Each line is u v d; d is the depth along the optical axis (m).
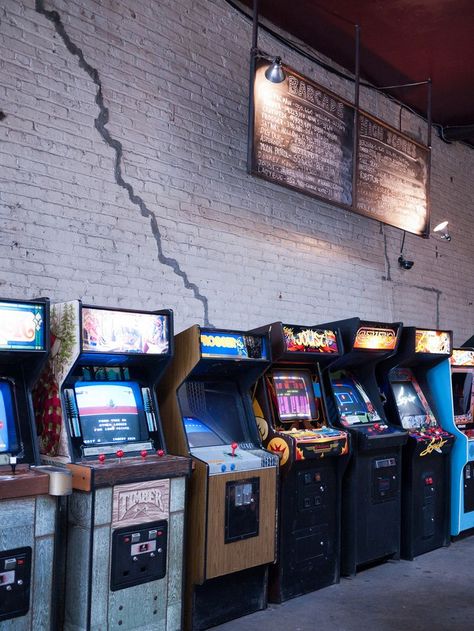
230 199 5.76
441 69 7.04
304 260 6.49
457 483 6.34
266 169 5.50
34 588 3.16
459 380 6.71
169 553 3.77
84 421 3.69
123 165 4.95
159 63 5.23
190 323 5.39
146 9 5.15
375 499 5.45
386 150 6.83
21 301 3.32
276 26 6.34
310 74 6.69
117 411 3.84
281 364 4.94
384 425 5.61
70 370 3.59
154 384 4.02
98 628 3.42
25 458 3.35
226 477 4.12
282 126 5.65
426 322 8.25
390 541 5.61
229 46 5.84
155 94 5.19
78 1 4.70
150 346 3.85
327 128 6.10
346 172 6.29
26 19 4.41
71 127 4.63
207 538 4.00
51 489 3.19
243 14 5.98
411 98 7.78
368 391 5.73
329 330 5.07
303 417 4.93
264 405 4.70
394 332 5.65
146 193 5.09
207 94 5.61
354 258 7.12
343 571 5.27
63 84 4.60
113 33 4.92
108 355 3.68
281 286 6.22
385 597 4.82
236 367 4.53
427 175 7.41
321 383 5.11
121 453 3.70
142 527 3.63
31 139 4.41
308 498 4.83
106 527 3.46
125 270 4.93
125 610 3.55
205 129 5.58
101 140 4.81
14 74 4.33
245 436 4.56
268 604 4.61
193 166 5.46
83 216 4.69
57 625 3.43
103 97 4.83
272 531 4.43
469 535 6.75
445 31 6.28
